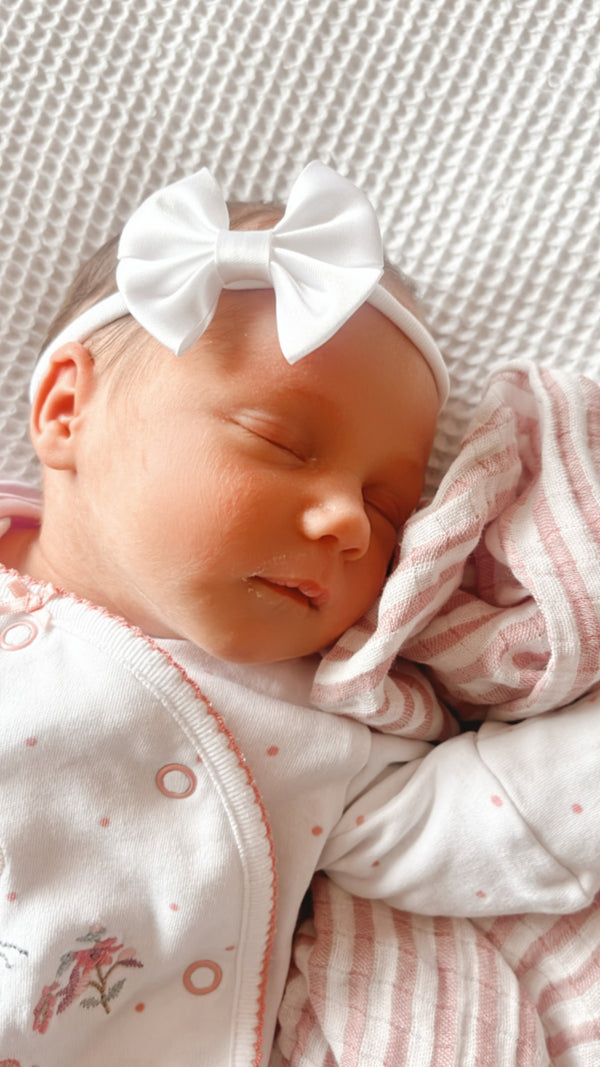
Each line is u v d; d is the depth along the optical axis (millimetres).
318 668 443
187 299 409
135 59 496
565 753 429
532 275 492
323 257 413
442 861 429
